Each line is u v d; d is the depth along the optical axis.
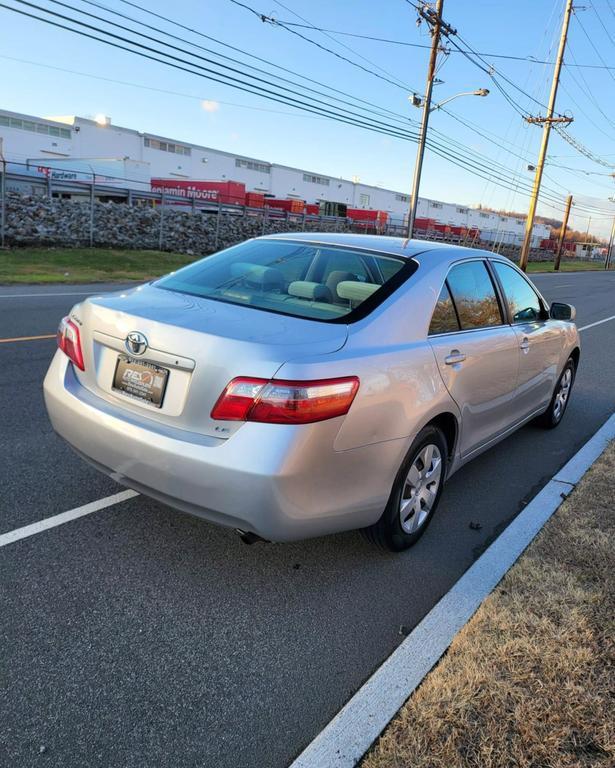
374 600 2.94
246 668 2.44
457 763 1.99
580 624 2.69
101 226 25.06
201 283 3.45
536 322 4.85
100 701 2.22
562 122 37.84
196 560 3.13
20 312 9.69
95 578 2.92
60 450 4.33
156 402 2.73
